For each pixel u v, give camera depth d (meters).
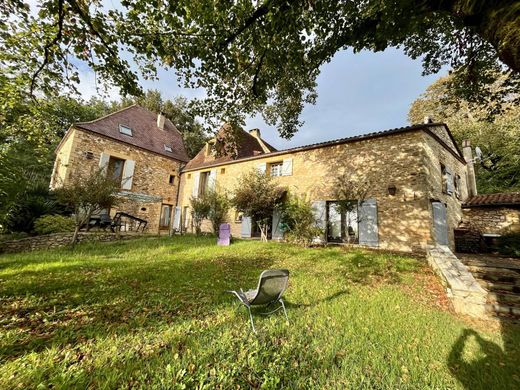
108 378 2.11
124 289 4.55
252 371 2.27
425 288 4.98
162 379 2.08
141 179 16.27
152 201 15.30
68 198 8.83
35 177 12.77
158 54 4.61
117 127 15.81
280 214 12.19
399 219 8.96
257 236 13.75
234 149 7.88
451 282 4.36
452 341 3.00
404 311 3.88
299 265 6.88
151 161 17.08
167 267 6.34
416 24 4.28
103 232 11.02
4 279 4.80
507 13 1.83
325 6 4.45
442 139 11.13
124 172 15.32
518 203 10.73
